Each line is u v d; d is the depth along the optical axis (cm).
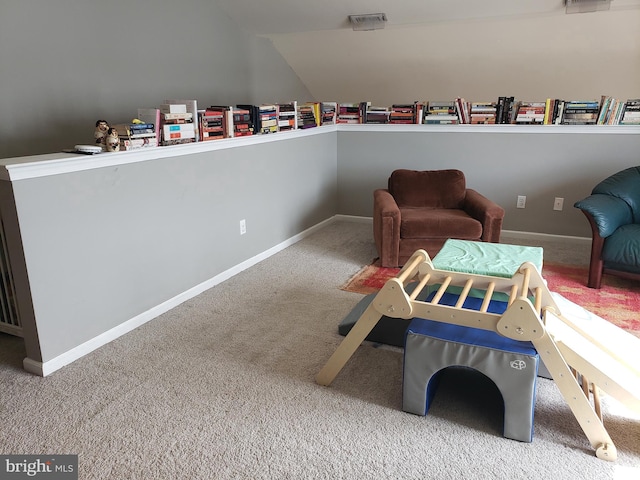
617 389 180
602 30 417
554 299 238
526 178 441
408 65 517
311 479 169
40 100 329
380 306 201
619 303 306
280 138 396
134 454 181
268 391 219
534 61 467
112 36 370
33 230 218
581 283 340
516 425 185
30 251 218
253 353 251
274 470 173
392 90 562
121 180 259
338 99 611
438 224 358
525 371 178
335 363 218
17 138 320
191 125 302
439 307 189
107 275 259
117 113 384
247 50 510
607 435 177
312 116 447
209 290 333
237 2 455
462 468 173
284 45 544
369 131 482
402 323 251
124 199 263
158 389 221
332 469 173
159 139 282
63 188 229
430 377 194
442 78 520
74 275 240
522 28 436
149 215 280
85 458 179
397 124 469
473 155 452
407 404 202
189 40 438
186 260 314
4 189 210
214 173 328
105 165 248
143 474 172
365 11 445
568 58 453
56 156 232
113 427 196
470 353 185
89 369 237
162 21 409
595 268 326
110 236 257
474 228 355
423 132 463
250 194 369
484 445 185
